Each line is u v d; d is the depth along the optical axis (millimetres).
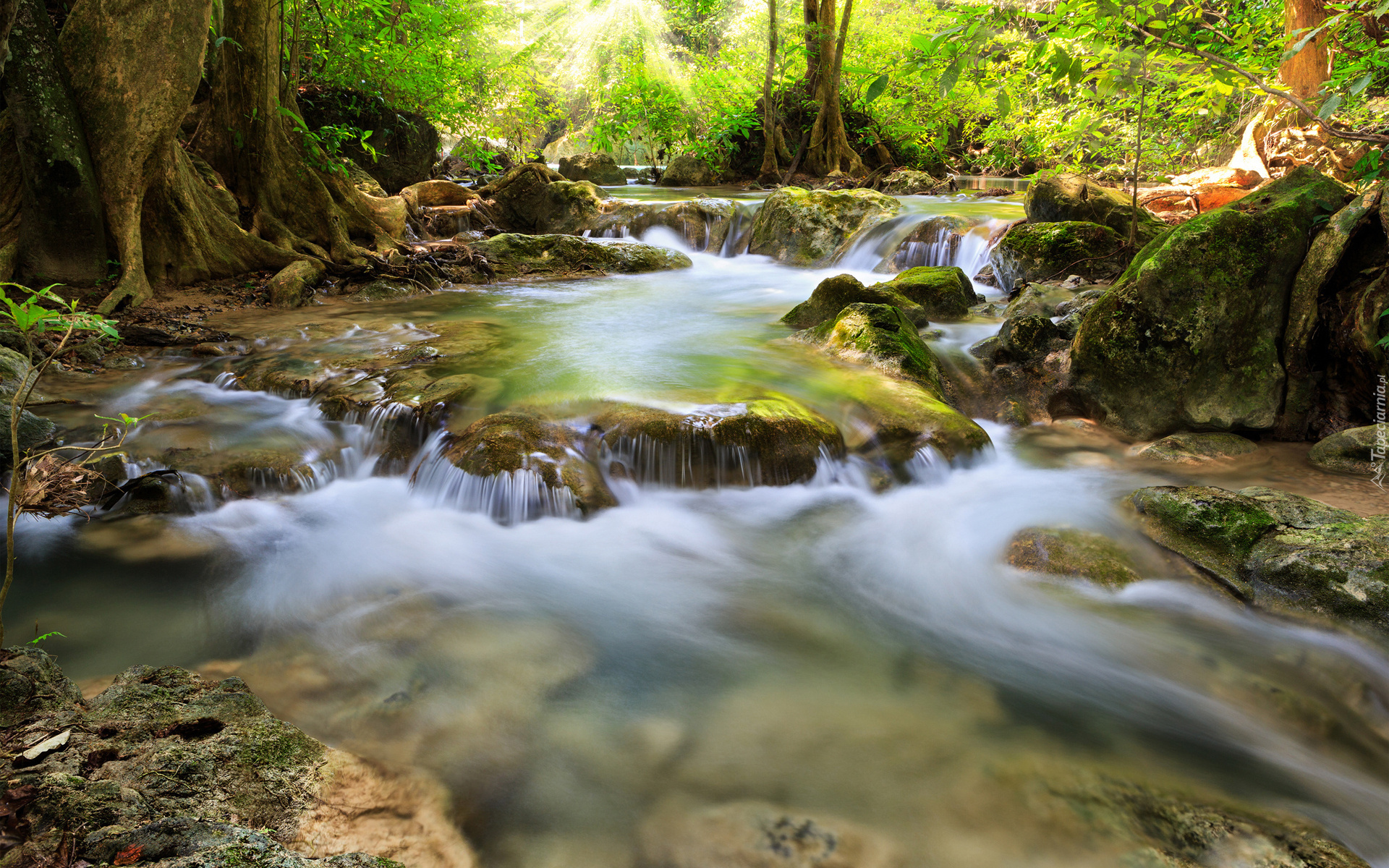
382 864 1842
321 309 8242
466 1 15125
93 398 5500
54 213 7105
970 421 4996
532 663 3059
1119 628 3311
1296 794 2457
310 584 3607
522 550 3967
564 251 11203
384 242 10078
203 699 2451
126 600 3430
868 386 5418
